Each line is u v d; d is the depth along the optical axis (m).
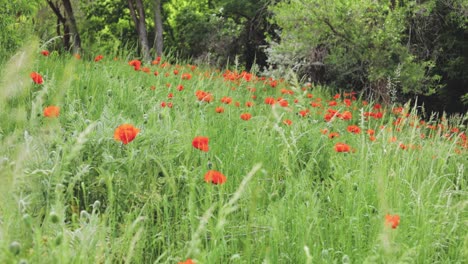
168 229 3.04
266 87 10.01
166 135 4.03
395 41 13.27
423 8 14.52
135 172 3.51
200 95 5.25
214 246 2.75
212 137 4.71
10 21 7.64
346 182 4.01
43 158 3.12
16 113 2.89
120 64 8.25
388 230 2.57
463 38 16.56
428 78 13.81
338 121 6.59
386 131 5.46
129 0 24.69
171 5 28.17
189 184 3.24
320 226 3.40
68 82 3.02
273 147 4.57
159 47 24.56
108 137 3.71
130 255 2.34
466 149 6.62
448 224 3.67
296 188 3.64
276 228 2.96
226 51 24.28
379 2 13.60
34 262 2.14
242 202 3.46
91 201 3.38
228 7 24.17
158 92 6.53
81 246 2.28
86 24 26.11
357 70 14.59
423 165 4.97
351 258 3.11
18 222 2.22
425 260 3.13
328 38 13.55
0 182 2.14
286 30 13.72
